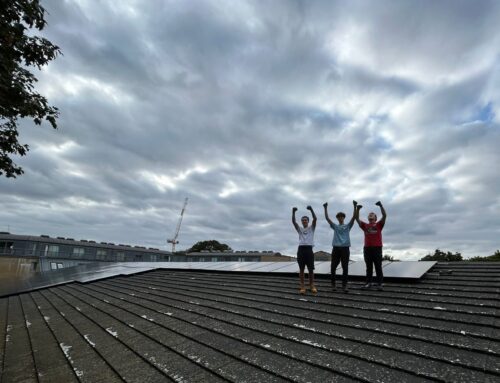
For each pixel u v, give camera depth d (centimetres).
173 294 807
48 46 462
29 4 425
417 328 369
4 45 420
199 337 435
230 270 1094
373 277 693
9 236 4016
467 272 630
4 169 474
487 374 253
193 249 9412
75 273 1812
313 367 301
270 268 1016
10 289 1566
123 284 1136
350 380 270
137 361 380
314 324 427
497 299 442
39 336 583
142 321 571
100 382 340
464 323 368
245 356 346
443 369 268
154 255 5516
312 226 661
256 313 521
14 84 409
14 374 402
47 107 468
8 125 457
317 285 704
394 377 265
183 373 327
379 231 615
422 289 553
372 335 362
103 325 585
